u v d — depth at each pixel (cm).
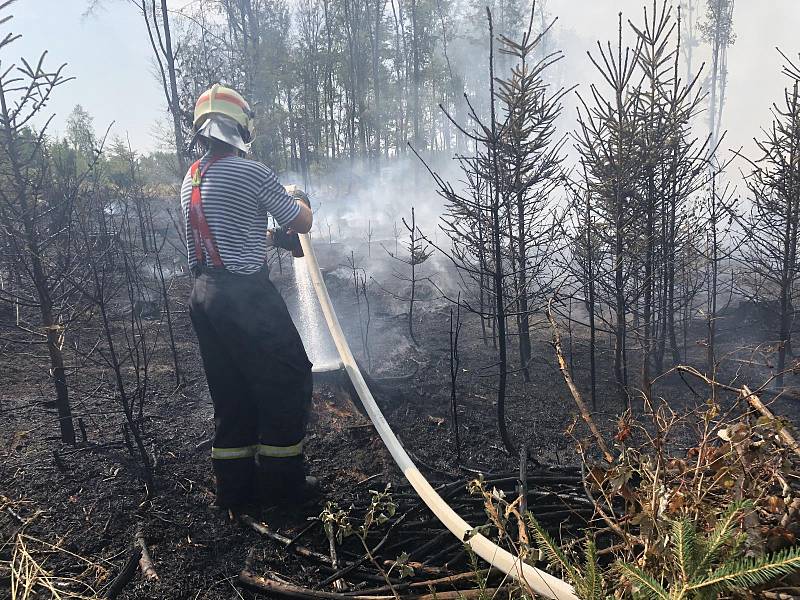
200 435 400
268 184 294
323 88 2155
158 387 491
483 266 429
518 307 503
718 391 455
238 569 262
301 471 309
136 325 668
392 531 279
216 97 299
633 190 427
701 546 156
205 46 1059
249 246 293
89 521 290
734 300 686
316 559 264
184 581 253
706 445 223
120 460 354
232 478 303
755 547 171
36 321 626
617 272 430
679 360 525
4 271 626
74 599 238
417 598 233
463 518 285
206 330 299
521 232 475
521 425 418
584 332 643
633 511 205
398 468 352
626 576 166
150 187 1492
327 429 406
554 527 274
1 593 239
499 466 360
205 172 292
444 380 509
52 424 408
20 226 408
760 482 213
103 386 488
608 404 448
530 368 538
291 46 2059
